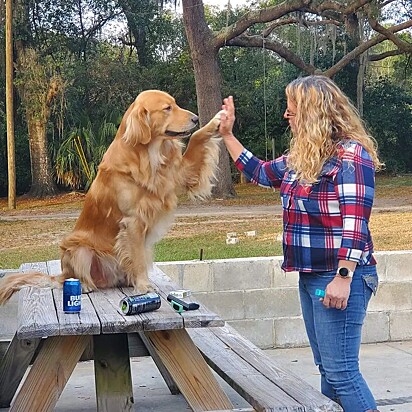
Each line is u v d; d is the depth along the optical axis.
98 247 4.14
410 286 6.35
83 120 26.28
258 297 6.11
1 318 5.71
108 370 3.54
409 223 13.65
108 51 31.30
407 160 31.66
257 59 30.95
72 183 25.39
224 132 4.02
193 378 3.37
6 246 12.09
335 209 3.18
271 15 21.66
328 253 3.21
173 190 4.18
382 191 23.16
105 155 4.28
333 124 3.23
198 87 22.81
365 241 3.11
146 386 5.27
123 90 27.88
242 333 6.09
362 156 3.15
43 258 10.35
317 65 28.95
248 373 3.53
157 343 3.35
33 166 25.89
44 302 3.58
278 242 11.41
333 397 3.54
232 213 17.31
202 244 11.30
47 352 3.32
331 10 21.75
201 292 6.01
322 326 3.25
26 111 25.64
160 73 29.16
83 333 3.01
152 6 30.81
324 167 3.18
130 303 3.20
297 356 5.92
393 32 21.92
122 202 4.09
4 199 25.98
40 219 17.52
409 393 4.93
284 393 3.19
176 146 4.18
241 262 6.07
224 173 22.31
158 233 4.26
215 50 22.64
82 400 4.92
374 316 6.32
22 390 3.30
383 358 5.84
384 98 31.06
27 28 26.36
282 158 3.79
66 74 26.41
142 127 4.01
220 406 3.37
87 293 4.01
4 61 26.81
